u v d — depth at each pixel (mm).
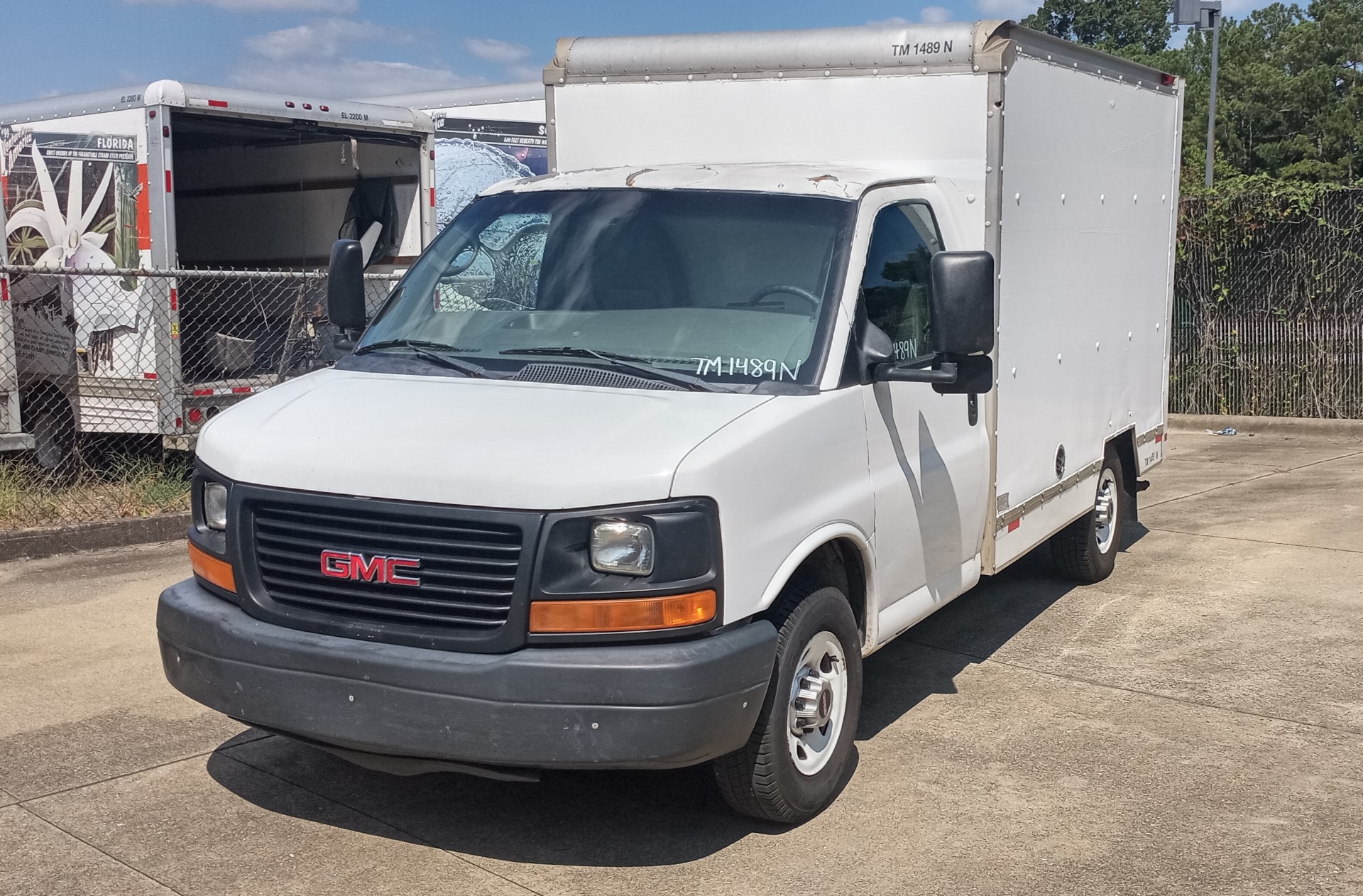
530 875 4215
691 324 4754
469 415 4273
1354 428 13945
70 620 6824
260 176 12789
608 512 3857
